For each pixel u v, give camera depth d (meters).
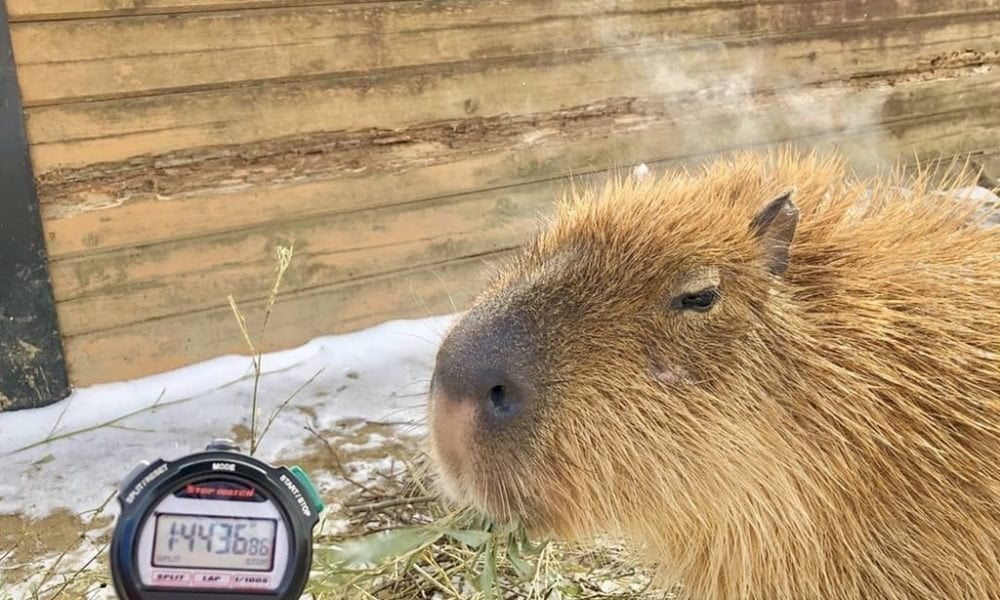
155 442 0.78
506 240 0.98
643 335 0.44
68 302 0.81
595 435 0.43
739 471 0.45
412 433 0.81
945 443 0.46
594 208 0.49
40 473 0.74
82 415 0.81
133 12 0.76
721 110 1.05
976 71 1.22
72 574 0.63
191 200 0.83
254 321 0.88
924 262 0.49
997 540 0.46
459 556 0.62
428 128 0.91
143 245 0.82
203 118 0.81
